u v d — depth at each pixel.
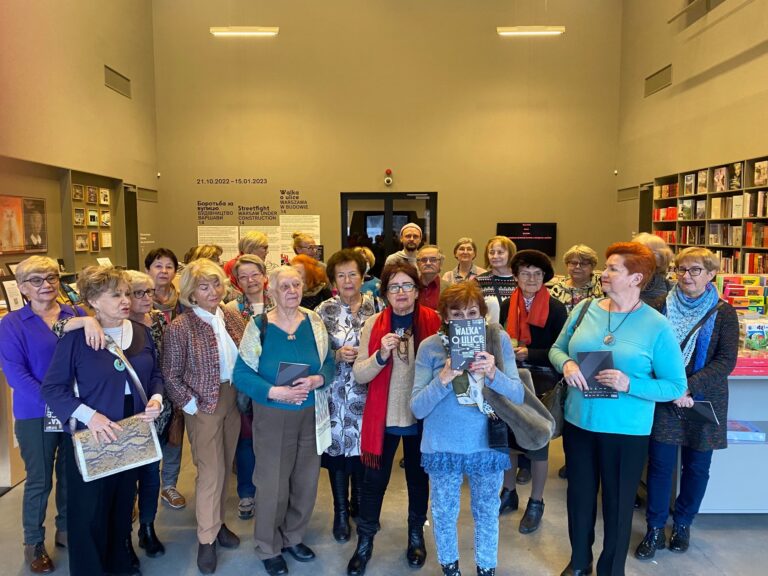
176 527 2.88
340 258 2.69
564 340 2.36
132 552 2.46
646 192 7.56
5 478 3.33
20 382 2.47
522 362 2.85
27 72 5.11
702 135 6.21
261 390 2.30
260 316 2.44
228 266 4.14
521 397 2.04
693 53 6.36
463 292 2.02
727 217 5.78
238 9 8.12
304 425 2.48
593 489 2.22
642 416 2.07
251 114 8.24
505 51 8.23
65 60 5.78
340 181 8.34
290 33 8.16
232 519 2.96
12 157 4.91
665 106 7.00
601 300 2.28
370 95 8.25
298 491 2.54
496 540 2.19
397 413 2.33
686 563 2.51
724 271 5.90
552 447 3.97
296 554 2.55
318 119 8.27
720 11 5.86
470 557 2.56
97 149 6.47
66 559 2.60
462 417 2.07
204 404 2.43
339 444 2.63
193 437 2.48
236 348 2.56
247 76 8.20
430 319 2.42
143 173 7.78
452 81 8.24
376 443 2.32
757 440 2.83
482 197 8.38
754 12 5.31
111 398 2.12
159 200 8.31
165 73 8.16
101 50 6.56
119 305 2.18
